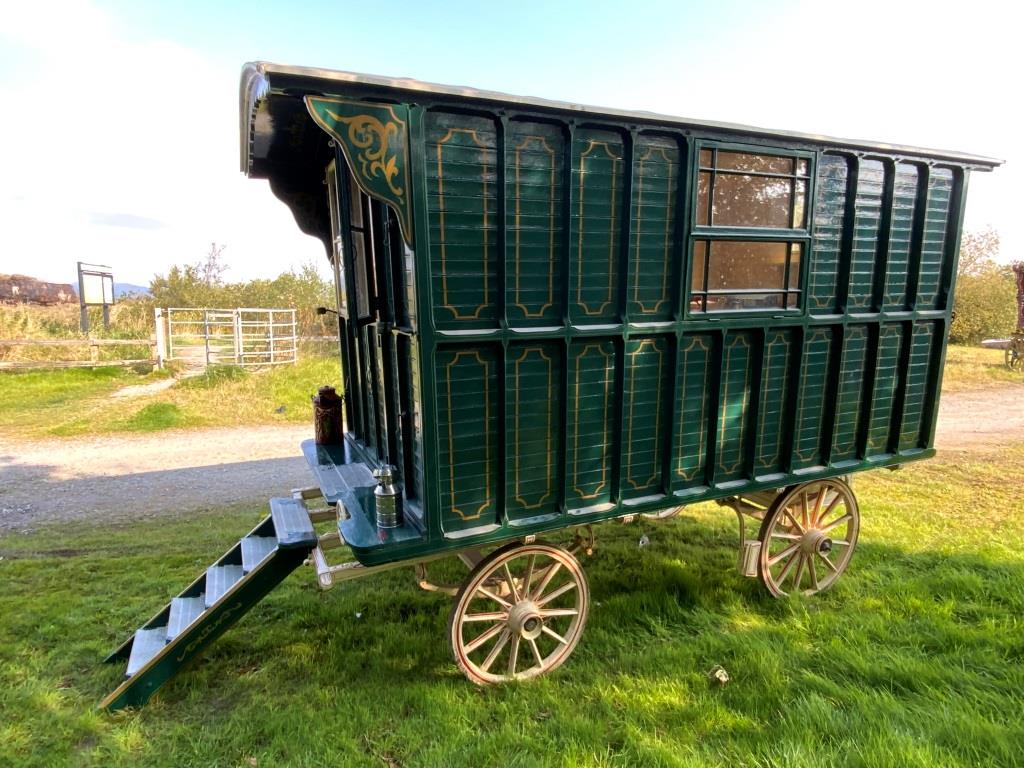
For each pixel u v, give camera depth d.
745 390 4.04
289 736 3.07
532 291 3.26
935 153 4.26
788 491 4.43
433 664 3.80
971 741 2.82
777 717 3.14
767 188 3.83
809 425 4.33
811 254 4.05
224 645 3.97
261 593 3.67
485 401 3.25
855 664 3.54
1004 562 4.91
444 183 2.97
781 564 5.27
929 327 4.70
